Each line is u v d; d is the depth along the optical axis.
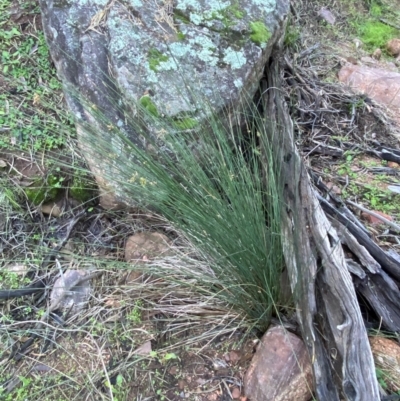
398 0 2.35
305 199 1.03
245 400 0.96
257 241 1.00
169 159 1.06
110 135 1.15
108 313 1.09
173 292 1.09
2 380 0.99
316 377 0.87
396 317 0.97
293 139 1.15
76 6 1.24
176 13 1.25
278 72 1.38
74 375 0.99
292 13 1.89
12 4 1.45
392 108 1.56
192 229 1.02
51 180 1.25
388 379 0.89
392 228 1.15
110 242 1.22
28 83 1.36
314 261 0.94
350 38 2.00
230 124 1.17
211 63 1.21
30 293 1.11
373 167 1.33
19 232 1.20
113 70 1.17
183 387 0.98
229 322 1.04
